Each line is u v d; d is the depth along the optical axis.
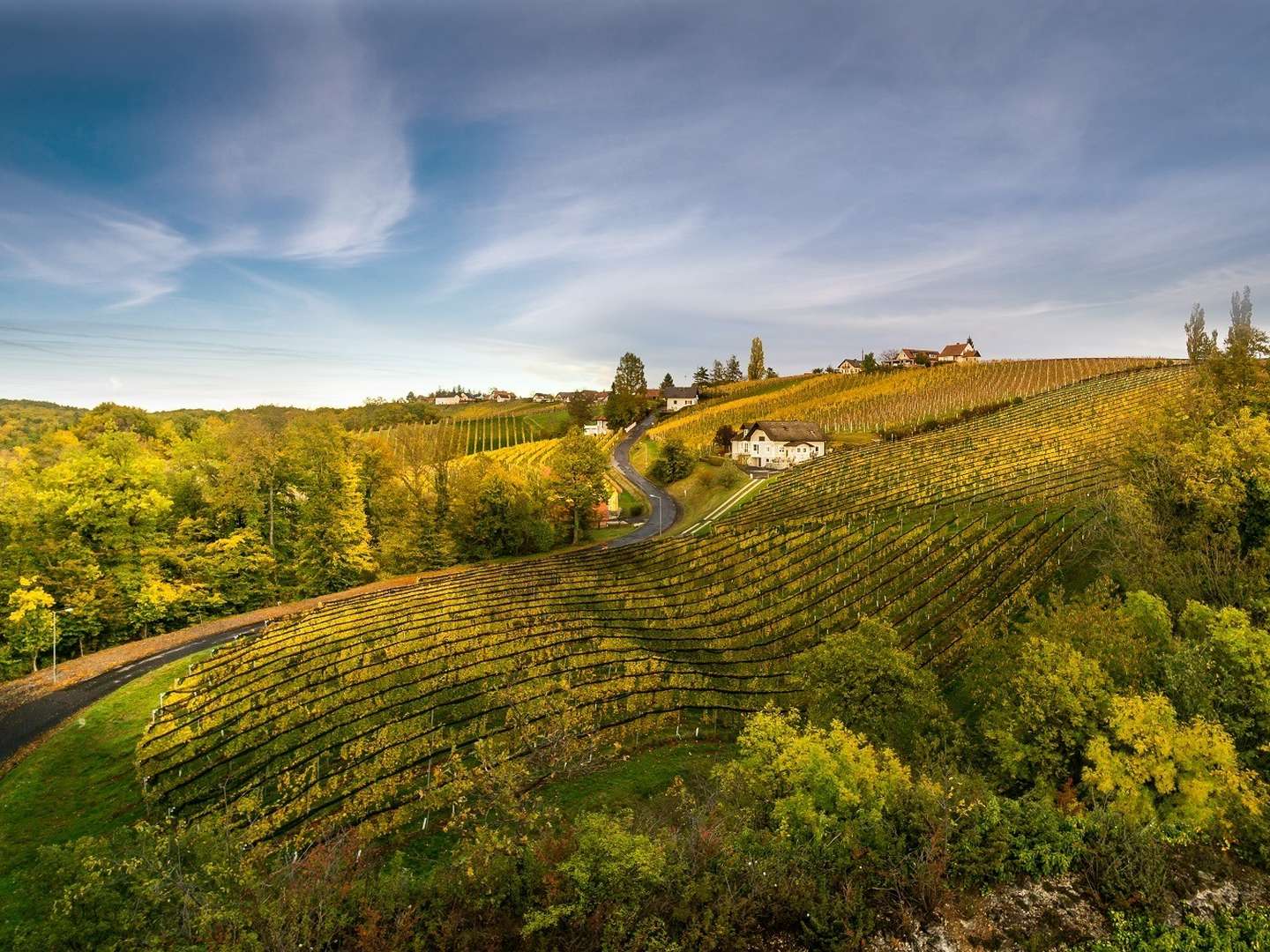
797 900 13.07
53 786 28.48
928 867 13.53
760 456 120.19
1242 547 33.56
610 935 12.52
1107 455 69.56
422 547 72.31
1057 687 20.11
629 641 44.22
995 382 144.12
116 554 49.22
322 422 71.56
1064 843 14.47
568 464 86.12
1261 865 14.72
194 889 13.88
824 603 48.38
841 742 19.19
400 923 12.87
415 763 29.45
